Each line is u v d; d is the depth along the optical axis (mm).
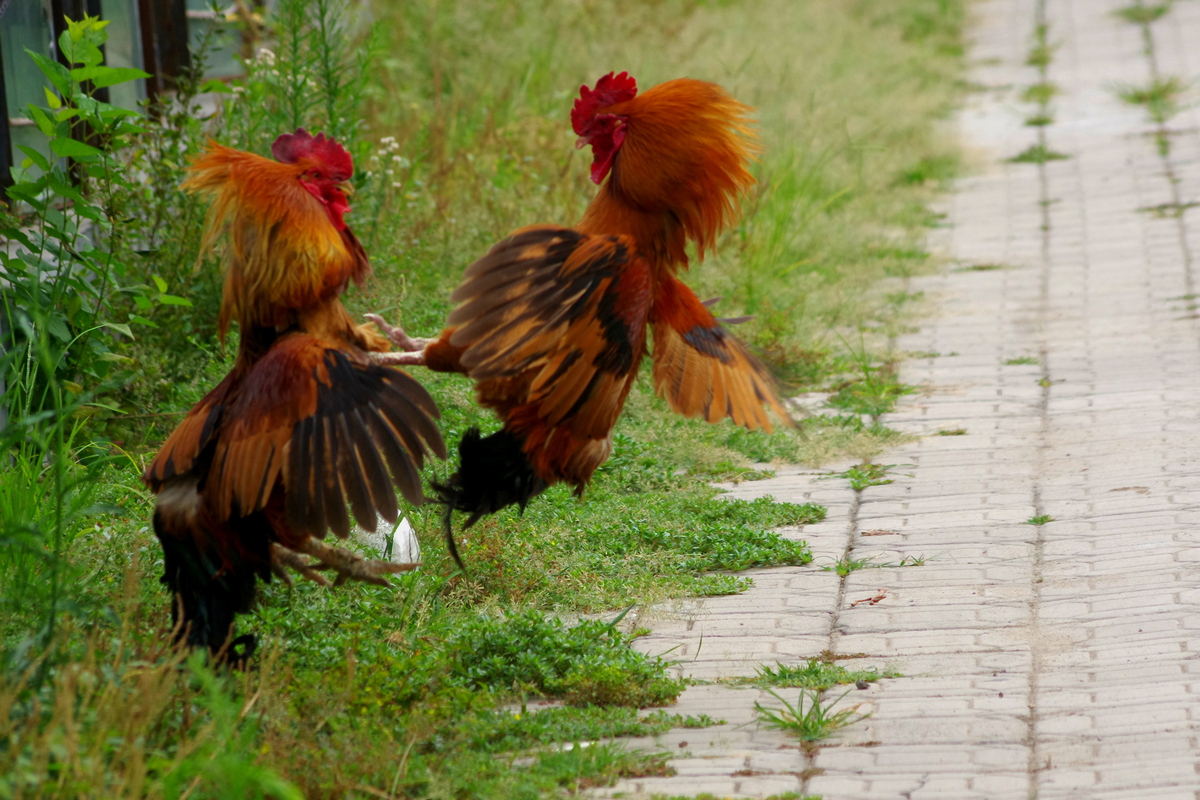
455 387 17328
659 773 9539
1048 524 14180
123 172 16734
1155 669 10789
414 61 33062
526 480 9953
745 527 14586
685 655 11836
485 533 13766
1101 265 24016
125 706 8547
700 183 9789
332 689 9992
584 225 10039
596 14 37344
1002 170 30844
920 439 17234
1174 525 13688
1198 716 9906
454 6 36469
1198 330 20250
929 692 10758
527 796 9000
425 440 9656
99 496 13805
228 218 9375
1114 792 8906
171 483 9742
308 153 9781
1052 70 38625
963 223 27344
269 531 9828
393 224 21141
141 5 21422
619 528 14492
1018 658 11289
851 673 11219
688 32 36719
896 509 15062
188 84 19672
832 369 20062
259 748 9016
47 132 14836
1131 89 35688
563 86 32531
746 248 23703
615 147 9812
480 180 25250
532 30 35250
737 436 17406
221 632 9875
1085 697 10445
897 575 13297
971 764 9477
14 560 11266
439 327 19219
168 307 17609
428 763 9398
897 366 20031
